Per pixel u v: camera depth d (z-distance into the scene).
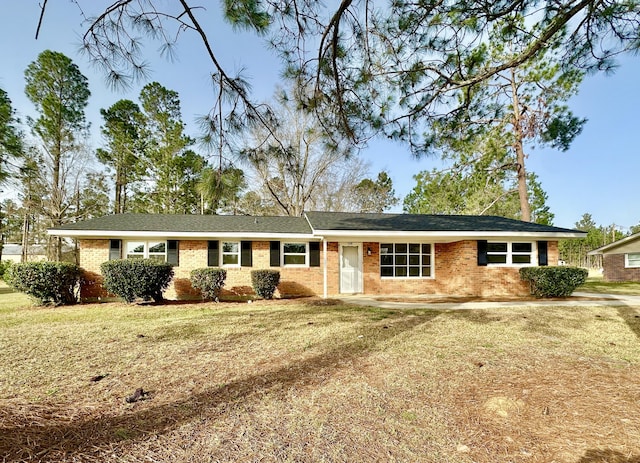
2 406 2.83
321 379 3.54
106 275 9.55
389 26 4.16
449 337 5.45
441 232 11.42
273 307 9.20
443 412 2.77
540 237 11.79
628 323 6.67
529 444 2.28
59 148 20.56
